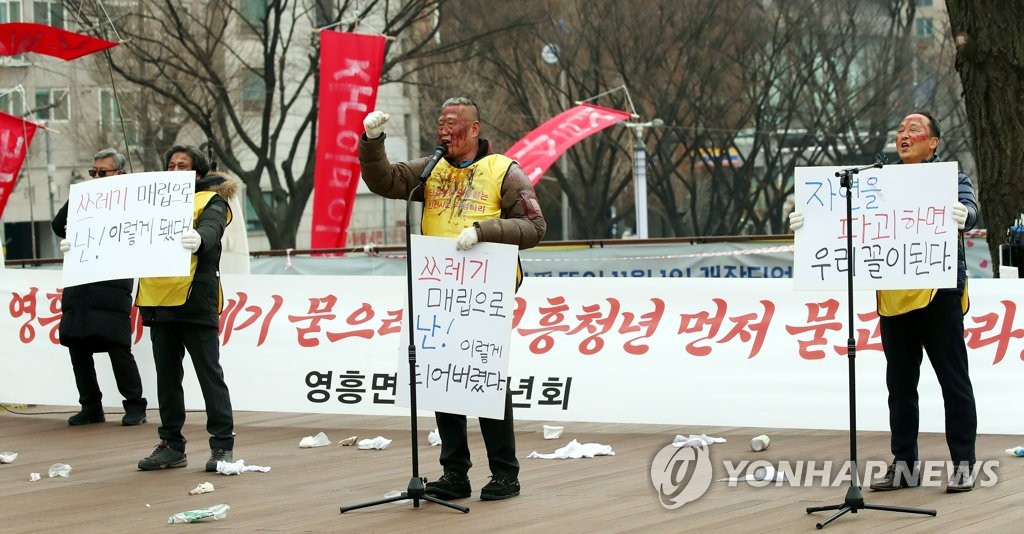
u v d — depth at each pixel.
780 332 17.25
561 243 27.36
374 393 18.61
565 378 17.77
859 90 63.09
